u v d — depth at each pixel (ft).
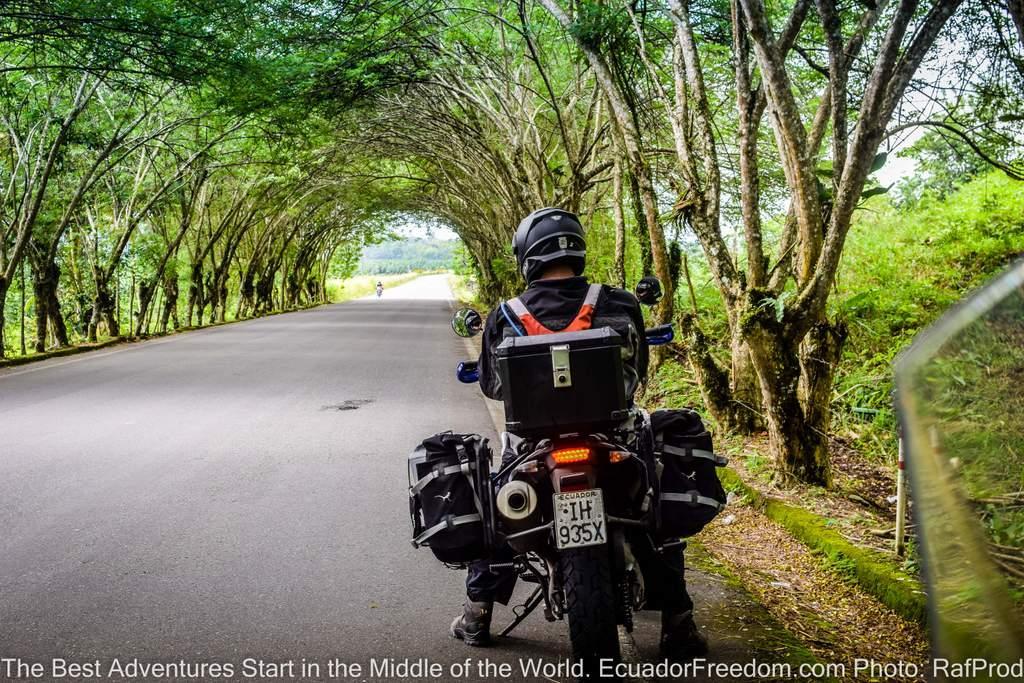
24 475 23.41
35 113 61.05
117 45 45.37
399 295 286.05
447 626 13.19
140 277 86.28
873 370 32.17
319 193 155.94
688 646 11.88
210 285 123.85
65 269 84.89
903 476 15.44
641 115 40.60
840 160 20.31
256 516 19.40
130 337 81.00
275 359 59.11
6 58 55.42
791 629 13.42
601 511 9.94
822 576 15.76
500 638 12.76
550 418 10.11
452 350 67.72
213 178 106.42
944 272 38.11
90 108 67.97
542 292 11.21
